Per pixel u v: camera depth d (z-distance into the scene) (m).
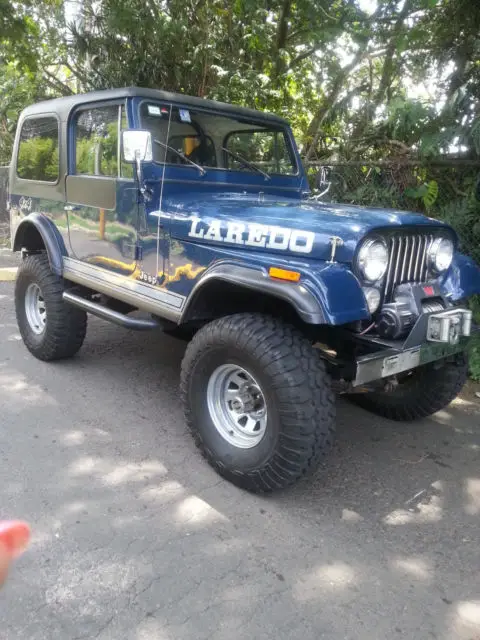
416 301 3.01
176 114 3.74
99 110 3.89
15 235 4.91
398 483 3.24
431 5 4.92
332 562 2.56
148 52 7.62
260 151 4.27
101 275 3.99
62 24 8.16
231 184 4.02
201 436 3.16
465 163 5.38
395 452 3.60
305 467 2.79
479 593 2.41
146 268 3.58
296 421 2.70
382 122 6.21
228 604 2.27
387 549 2.67
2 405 3.97
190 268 3.27
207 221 3.19
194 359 3.11
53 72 11.17
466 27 5.76
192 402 3.17
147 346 5.27
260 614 2.23
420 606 2.32
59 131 4.31
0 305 6.52
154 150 3.60
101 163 3.90
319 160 6.90
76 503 2.89
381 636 2.15
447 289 3.37
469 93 5.34
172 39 7.17
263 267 2.85
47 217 4.59
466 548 2.70
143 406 4.06
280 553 2.60
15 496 2.92
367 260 2.80
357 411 4.20
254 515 2.87
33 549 2.54
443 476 3.34
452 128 5.29
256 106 7.75
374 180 6.01
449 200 5.61
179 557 2.53
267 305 3.27
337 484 3.21
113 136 3.75
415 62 6.32
